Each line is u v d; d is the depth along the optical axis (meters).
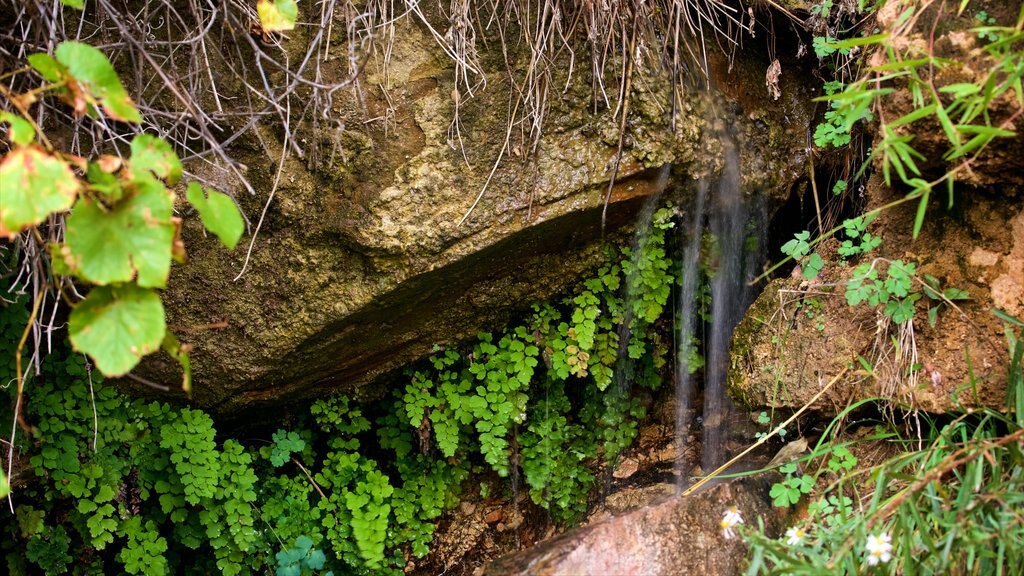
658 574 2.82
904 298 2.92
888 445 3.02
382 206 3.19
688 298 3.85
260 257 3.29
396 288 3.26
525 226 3.26
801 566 2.43
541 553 2.88
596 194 3.31
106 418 3.36
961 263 2.84
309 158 3.21
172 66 3.00
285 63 3.17
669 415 4.05
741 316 3.86
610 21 3.28
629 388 4.04
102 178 1.97
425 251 3.21
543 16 3.22
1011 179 2.67
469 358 3.77
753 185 3.60
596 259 3.62
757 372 3.30
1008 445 2.54
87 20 3.05
